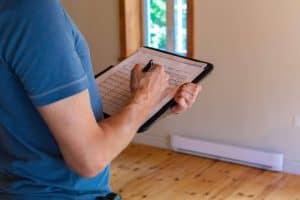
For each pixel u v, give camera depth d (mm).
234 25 3326
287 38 3160
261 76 3318
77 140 838
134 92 963
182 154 3773
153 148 3896
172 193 3113
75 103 834
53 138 939
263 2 3180
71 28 883
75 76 834
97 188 1034
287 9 3113
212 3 3369
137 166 3551
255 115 3416
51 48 812
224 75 3461
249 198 3018
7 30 812
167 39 3787
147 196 3078
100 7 3879
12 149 970
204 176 3361
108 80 1160
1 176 1001
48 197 965
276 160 3354
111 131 886
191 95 1073
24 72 818
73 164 857
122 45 3848
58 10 836
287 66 3209
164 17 3777
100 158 860
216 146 3590
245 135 3496
